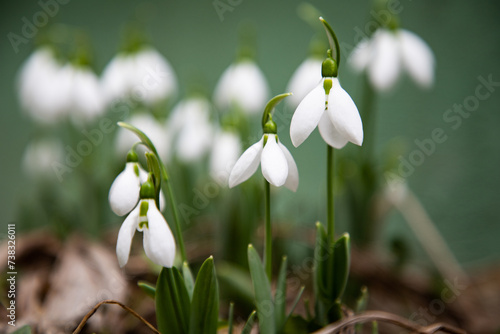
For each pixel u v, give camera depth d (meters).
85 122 0.56
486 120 0.70
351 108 0.32
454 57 0.72
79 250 0.45
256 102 0.55
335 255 0.34
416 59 0.48
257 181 0.47
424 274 0.56
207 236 0.54
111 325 0.41
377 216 0.57
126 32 0.55
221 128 0.51
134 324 0.43
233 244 0.45
